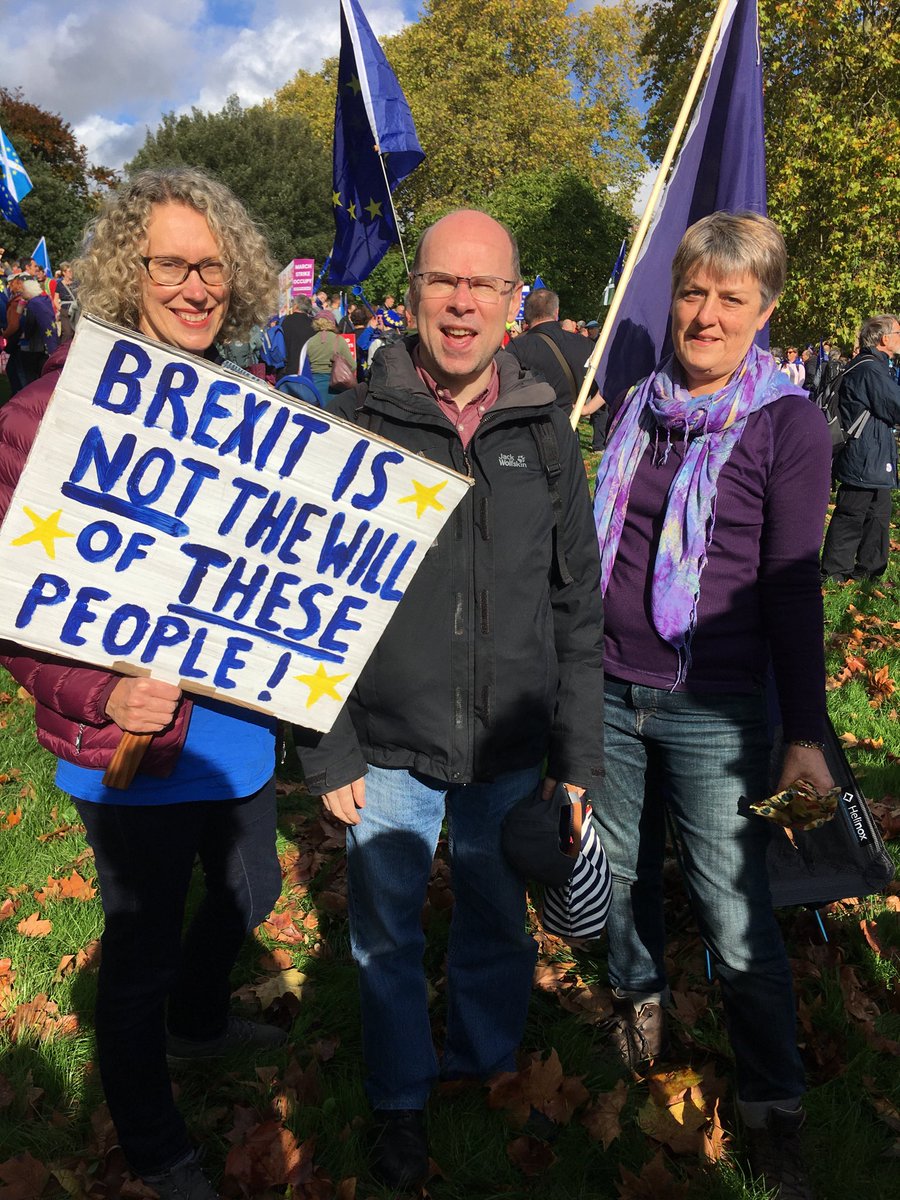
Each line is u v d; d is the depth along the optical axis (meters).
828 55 21.59
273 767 2.09
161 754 1.78
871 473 6.94
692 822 2.17
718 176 2.80
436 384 2.04
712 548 2.08
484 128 42.47
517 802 2.12
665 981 2.54
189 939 2.29
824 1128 2.31
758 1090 2.16
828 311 22.36
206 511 1.73
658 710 2.16
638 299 2.82
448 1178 2.16
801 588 2.03
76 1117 2.31
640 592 2.19
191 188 1.73
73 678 1.75
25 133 45.97
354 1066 2.48
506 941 2.23
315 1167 2.14
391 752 2.05
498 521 1.98
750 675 2.12
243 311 1.90
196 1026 2.39
